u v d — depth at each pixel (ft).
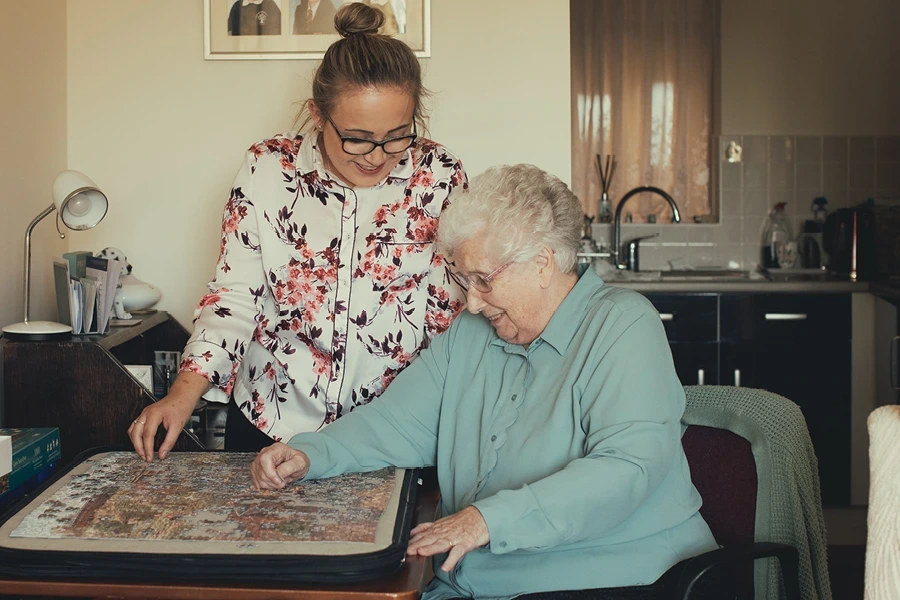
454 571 5.21
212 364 5.58
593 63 14.96
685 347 12.72
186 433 5.93
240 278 5.82
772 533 5.21
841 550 11.35
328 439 5.16
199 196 8.50
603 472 4.53
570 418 5.01
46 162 8.04
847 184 14.83
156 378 8.07
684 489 5.26
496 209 4.94
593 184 15.11
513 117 8.46
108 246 8.54
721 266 14.94
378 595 3.67
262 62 8.39
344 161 5.38
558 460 4.98
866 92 14.74
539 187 5.07
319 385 5.88
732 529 5.40
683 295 12.66
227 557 3.72
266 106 8.41
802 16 14.69
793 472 5.25
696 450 5.65
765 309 12.66
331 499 4.51
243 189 5.80
